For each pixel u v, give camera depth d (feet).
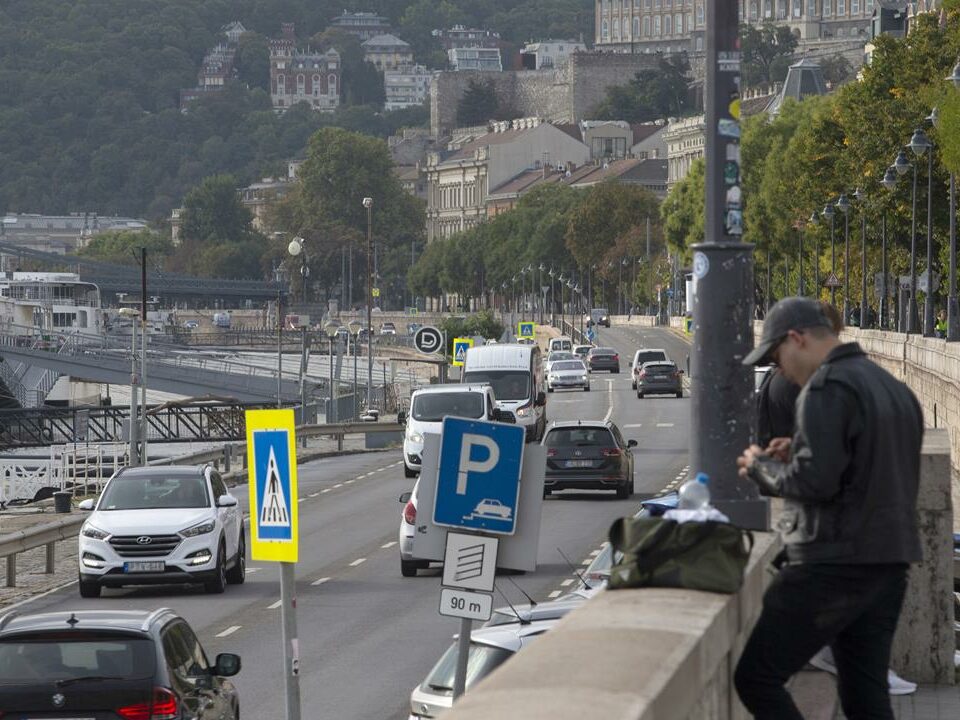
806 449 27.45
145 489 123.13
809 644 28.25
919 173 295.28
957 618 74.33
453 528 48.08
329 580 126.82
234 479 231.09
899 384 27.91
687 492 28.96
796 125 546.26
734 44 34.12
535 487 48.08
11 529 180.24
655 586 28.14
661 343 654.53
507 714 19.26
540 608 61.16
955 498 165.99
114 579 118.01
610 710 19.58
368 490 207.72
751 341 34.09
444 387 216.54
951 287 240.53
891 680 52.65
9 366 507.30
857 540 27.61
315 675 85.61
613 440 176.65
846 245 352.49
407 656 90.74
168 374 465.06
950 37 250.78
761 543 32.58
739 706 30.14
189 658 56.85
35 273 648.38
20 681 51.85
